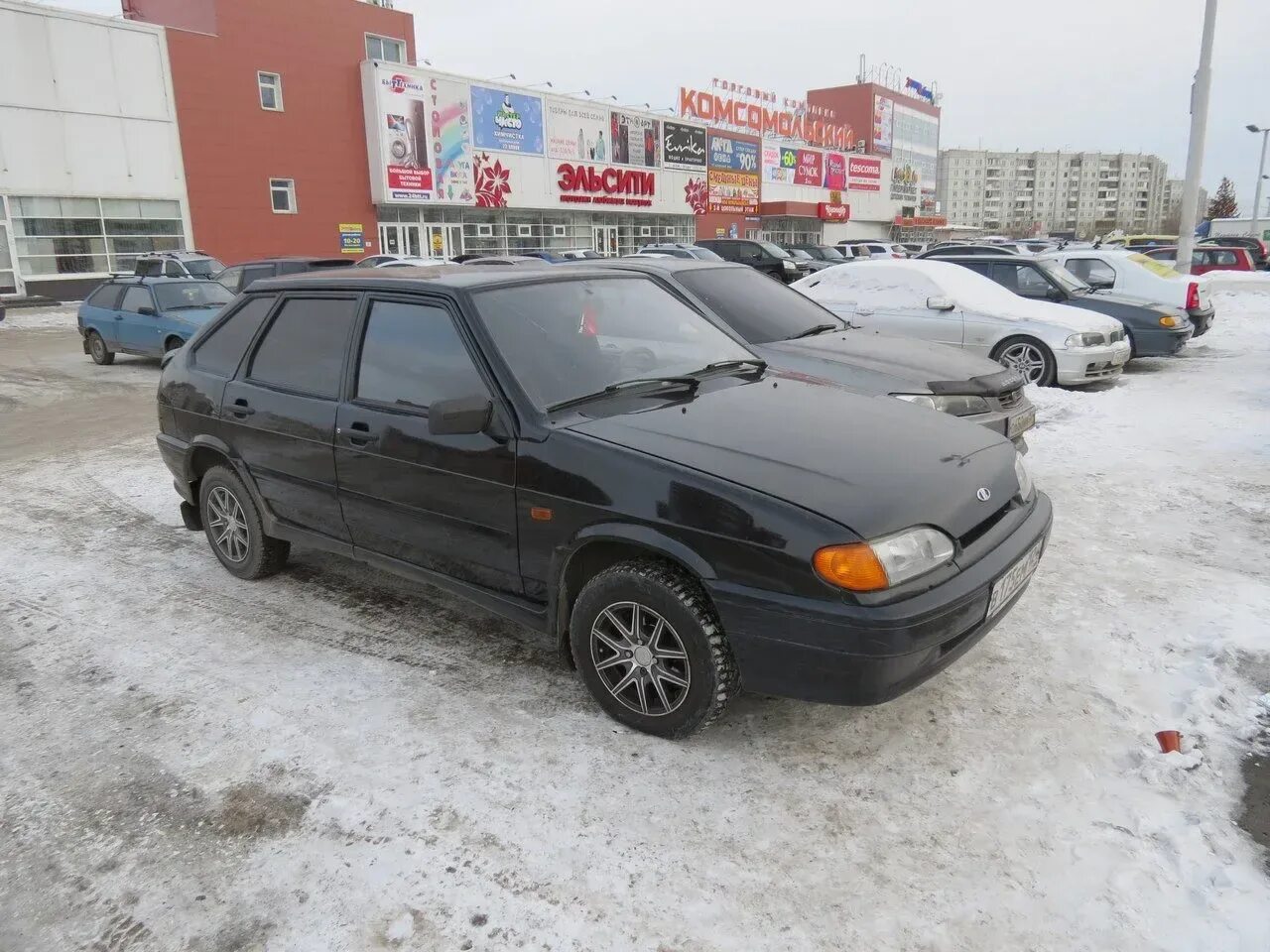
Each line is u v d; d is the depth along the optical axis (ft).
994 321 29.76
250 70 88.33
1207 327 42.45
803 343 20.36
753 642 8.79
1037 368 29.40
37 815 9.09
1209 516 17.24
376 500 11.96
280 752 10.02
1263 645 11.54
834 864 8.03
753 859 8.13
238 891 7.97
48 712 11.09
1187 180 57.41
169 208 84.33
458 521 11.01
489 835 8.55
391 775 9.52
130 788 9.47
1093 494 18.81
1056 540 16.02
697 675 9.32
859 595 8.31
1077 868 7.86
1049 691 10.75
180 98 83.66
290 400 13.00
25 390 37.88
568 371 11.10
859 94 195.83
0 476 23.35
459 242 108.88
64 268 78.33
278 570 15.30
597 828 8.59
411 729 10.40
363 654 12.32
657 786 9.19
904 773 9.30
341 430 12.16
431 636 12.85
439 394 11.16
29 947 7.45
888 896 7.63
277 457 13.33
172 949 7.35
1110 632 12.23
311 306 13.23
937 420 11.30
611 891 7.80
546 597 10.60
